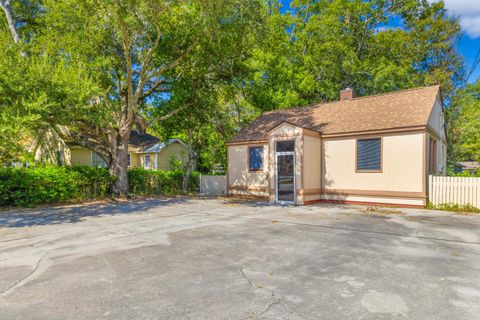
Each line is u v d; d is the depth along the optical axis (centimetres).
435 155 1521
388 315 346
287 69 2550
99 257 579
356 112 1558
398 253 599
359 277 468
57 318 344
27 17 1798
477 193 1132
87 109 1287
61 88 1153
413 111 1334
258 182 1700
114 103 1683
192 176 2167
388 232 795
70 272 496
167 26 1433
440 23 3055
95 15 1300
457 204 1168
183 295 404
